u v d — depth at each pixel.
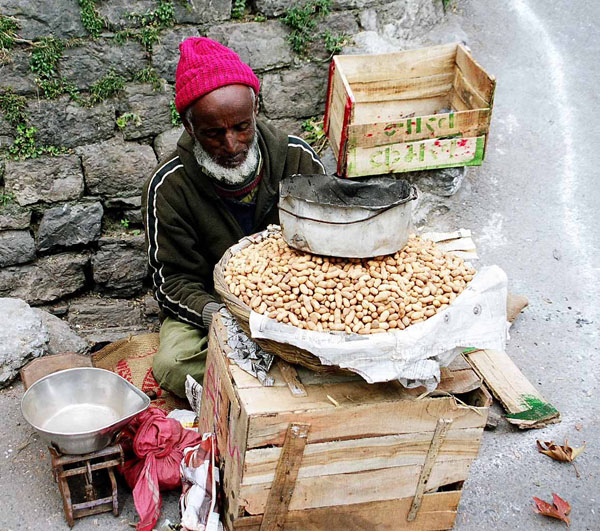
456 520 2.25
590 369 2.86
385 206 1.90
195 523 2.08
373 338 1.82
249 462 1.90
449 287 1.97
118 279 3.46
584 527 2.23
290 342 1.85
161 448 2.22
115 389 2.38
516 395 2.65
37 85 3.13
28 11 3.03
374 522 2.14
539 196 3.64
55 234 3.30
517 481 2.38
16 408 2.66
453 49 3.62
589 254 3.38
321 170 2.91
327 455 1.96
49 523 2.19
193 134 2.45
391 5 3.83
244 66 2.39
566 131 3.92
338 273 1.97
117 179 3.34
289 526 2.06
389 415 1.96
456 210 3.57
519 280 3.26
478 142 3.35
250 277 2.06
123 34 3.20
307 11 3.50
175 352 2.59
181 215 2.67
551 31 4.44
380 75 3.59
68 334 3.06
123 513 2.23
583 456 2.48
